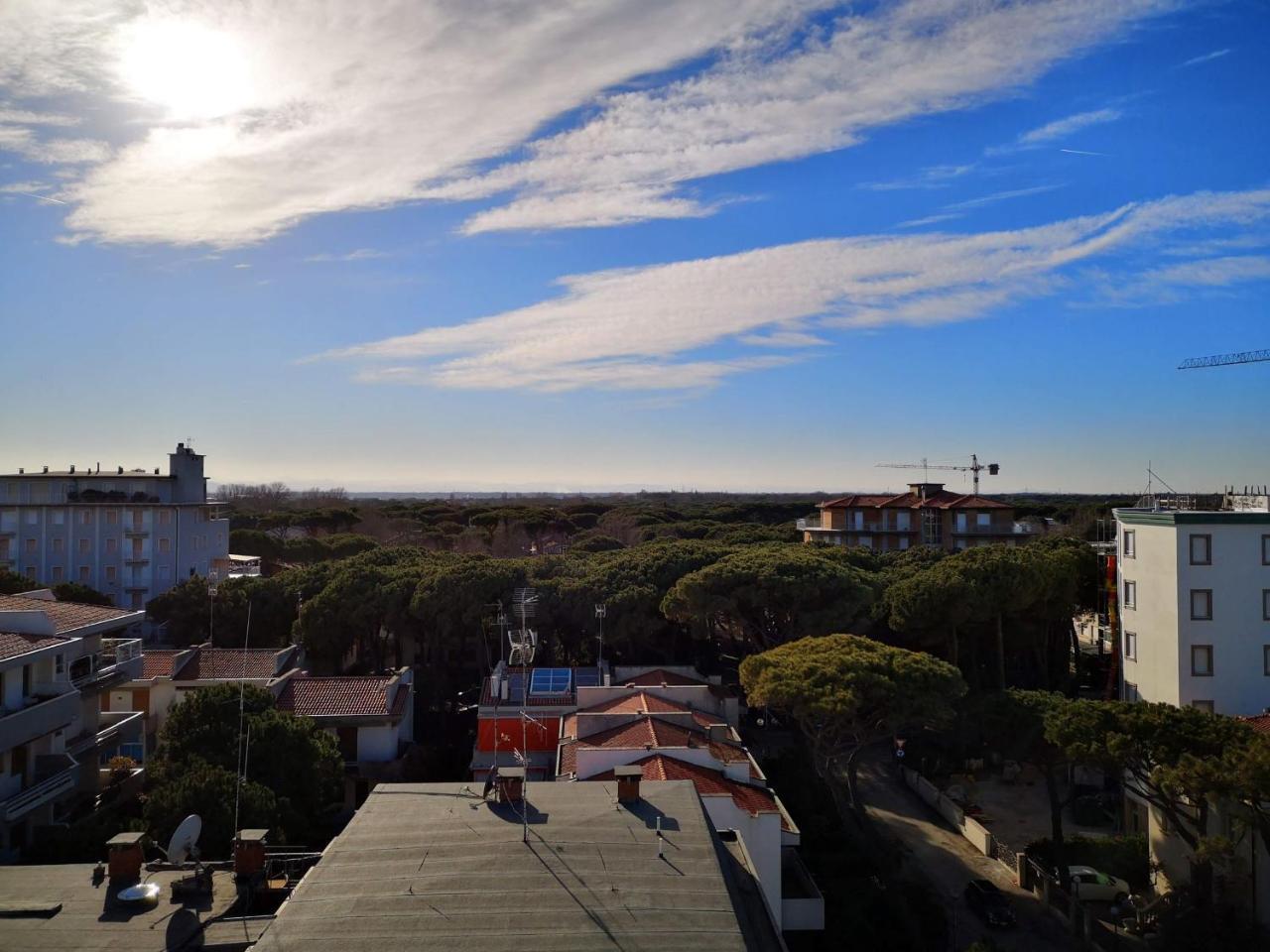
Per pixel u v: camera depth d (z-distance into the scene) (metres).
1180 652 39.28
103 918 14.95
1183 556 39.44
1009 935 30.19
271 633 55.44
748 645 58.06
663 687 39.41
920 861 36.59
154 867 17.28
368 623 51.88
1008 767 46.50
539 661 56.53
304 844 28.27
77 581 71.94
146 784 31.67
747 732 50.06
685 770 28.03
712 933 12.97
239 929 14.68
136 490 74.94
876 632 55.84
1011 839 38.53
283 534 111.25
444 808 17.62
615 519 124.44
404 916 13.27
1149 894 32.91
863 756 51.53
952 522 92.56
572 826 16.70
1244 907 27.84
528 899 13.83
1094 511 102.25
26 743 28.27
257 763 28.69
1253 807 25.14
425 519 134.00
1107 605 51.19
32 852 25.61
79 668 33.66
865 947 27.66
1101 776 45.12
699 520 132.25
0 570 52.88
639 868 14.99
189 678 41.84
